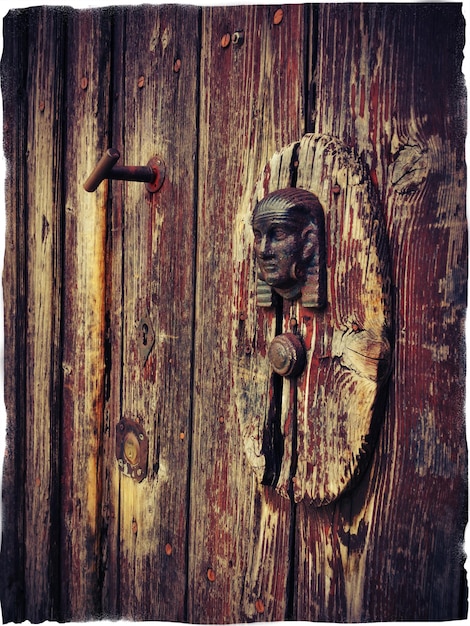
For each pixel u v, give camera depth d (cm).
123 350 158
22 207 183
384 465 106
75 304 169
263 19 124
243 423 122
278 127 121
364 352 104
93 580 165
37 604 180
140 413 153
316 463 111
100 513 165
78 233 168
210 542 135
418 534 104
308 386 112
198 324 137
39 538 180
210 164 134
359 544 109
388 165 106
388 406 106
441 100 103
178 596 142
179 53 142
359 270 105
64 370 173
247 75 127
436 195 102
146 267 151
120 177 143
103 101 160
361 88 109
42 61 176
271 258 110
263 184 119
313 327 112
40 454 180
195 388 138
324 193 110
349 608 110
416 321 103
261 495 125
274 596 122
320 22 115
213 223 133
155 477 149
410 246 104
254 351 121
